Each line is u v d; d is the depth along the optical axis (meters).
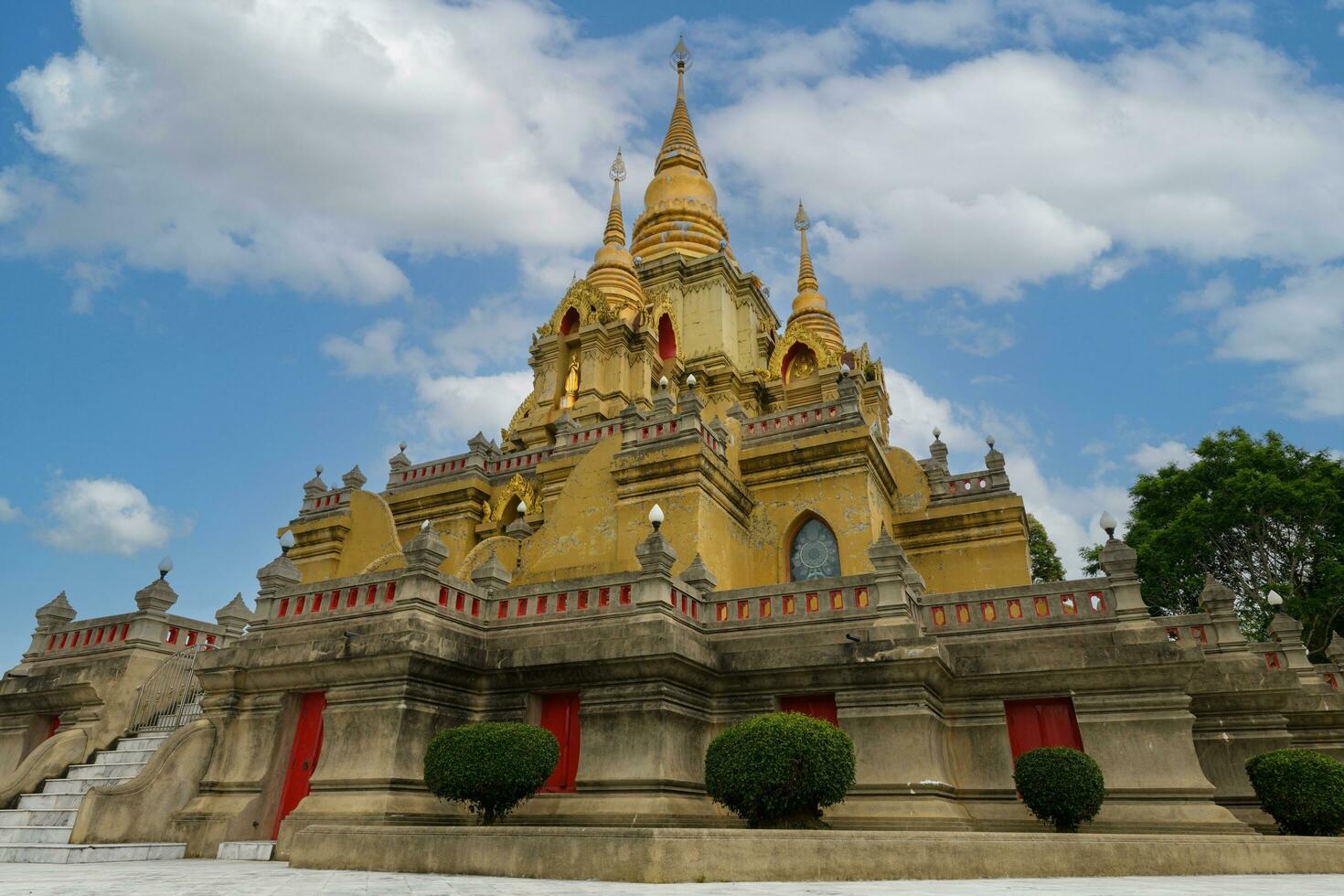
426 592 17.80
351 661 17.11
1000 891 8.97
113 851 15.83
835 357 42.75
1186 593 37.38
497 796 14.85
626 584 18.30
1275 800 16.00
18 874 12.13
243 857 16.20
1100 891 8.94
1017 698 17.89
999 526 30.03
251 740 18.27
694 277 46.59
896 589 18.00
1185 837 12.71
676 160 54.91
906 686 16.95
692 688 17.98
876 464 29.25
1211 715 18.66
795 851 11.12
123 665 21.75
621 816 15.81
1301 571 35.47
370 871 12.52
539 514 32.06
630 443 27.61
